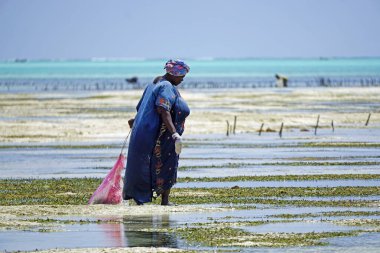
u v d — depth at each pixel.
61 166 61.81
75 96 175.88
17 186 49.38
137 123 39.06
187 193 44.75
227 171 56.75
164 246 30.12
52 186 49.22
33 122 104.44
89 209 38.62
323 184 48.75
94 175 55.91
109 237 31.84
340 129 95.69
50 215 37.16
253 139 84.06
